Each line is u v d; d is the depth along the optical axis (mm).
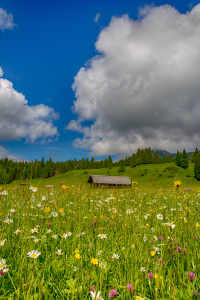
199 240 2502
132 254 2354
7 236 2768
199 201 6266
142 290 1797
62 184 5863
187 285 1828
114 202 4820
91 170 147125
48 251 2768
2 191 3176
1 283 1897
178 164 103312
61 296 1823
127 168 137375
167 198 5664
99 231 3064
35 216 4090
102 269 2025
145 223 3867
